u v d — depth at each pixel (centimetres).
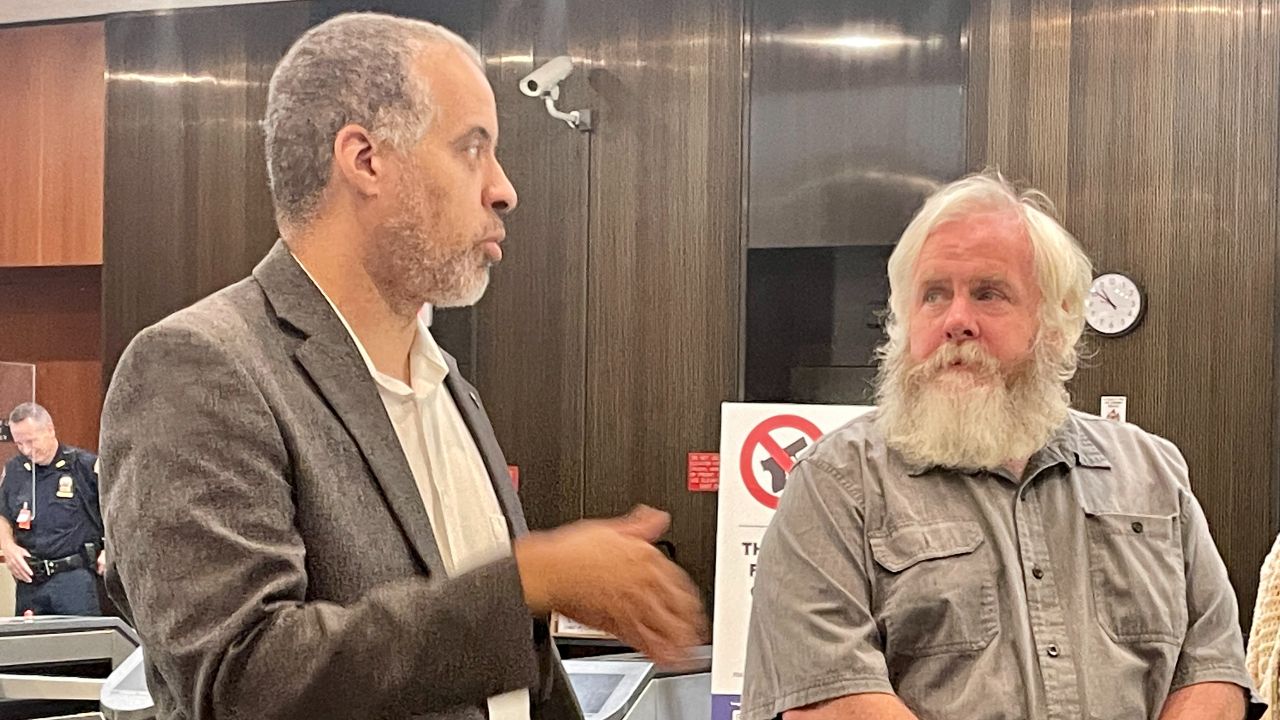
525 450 467
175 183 511
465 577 93
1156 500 158
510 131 470
